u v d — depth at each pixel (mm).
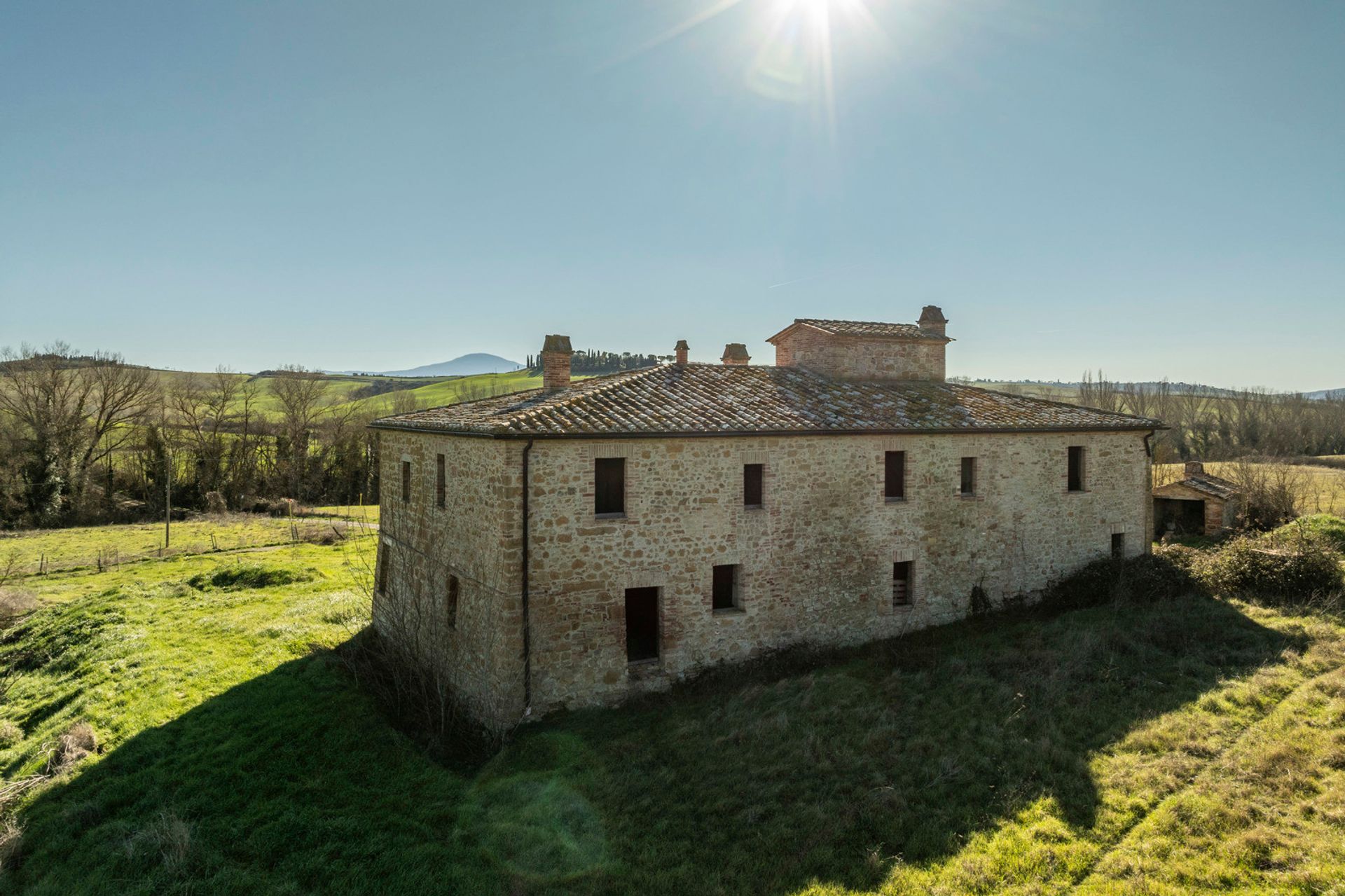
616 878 8727
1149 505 20281
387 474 19219
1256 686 12195
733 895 8266
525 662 12664
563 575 12977
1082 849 8477
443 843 9766
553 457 12852
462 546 14336
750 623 14758
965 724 11828
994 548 17750
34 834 10469
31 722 15242
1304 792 9141
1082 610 17312
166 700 14570
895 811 9578
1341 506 32031
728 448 14422
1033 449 18281
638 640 14867
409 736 13172
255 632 18781
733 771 10906
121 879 9172
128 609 21188
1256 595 17703
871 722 12141
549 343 18922
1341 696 11562
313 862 9359
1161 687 12727
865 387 19000
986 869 8242
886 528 16297
